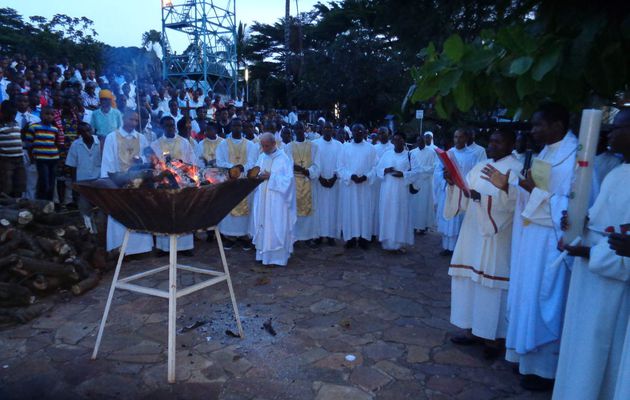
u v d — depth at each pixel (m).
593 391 2.52
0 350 3.75
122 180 3.84
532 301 3.08
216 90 22.05
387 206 6.84
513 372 3.52
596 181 2.91
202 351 3.78
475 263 3.64
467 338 3.95
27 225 5.20
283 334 4.11
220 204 3.54
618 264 2.32
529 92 2.37
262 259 6.22
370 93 26.58
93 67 23.44
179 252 6.67
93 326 4.22
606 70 2.27
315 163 7.13
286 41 31.69
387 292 5.24
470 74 2.59
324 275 5.84
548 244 3.02
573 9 2.28
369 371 3.49
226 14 22.39
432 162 8.34
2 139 6.47
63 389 3.21
